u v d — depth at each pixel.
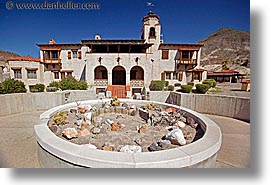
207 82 20.44
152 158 3.16
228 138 5.96
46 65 24.81
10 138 5.84
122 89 19.61
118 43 20.58
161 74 24.28
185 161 3.21
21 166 4.10
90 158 3.12
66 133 5.18
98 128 5.91
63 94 11.26
